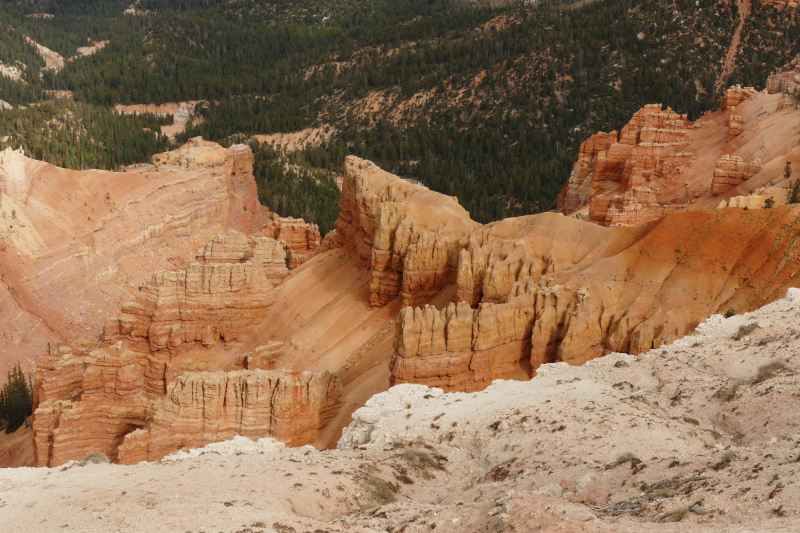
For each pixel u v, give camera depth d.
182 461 36.94
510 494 27.47
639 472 28.91
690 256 63.50
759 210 64.31
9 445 84.38
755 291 59.38
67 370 79.06
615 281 64.25
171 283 91.00
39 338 114.00
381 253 85.00
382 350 76.62
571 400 39.84
